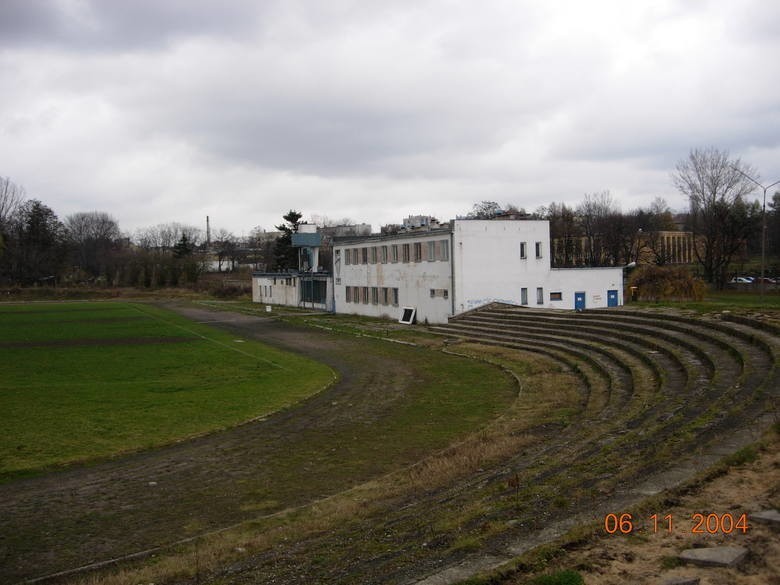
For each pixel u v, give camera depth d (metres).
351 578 8.51
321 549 10.47
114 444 19.83
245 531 12.63
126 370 33.72
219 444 19.86
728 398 16.42
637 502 9.48
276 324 61.00
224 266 187.12
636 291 58.94
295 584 8.85
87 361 37.12
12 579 11.09
